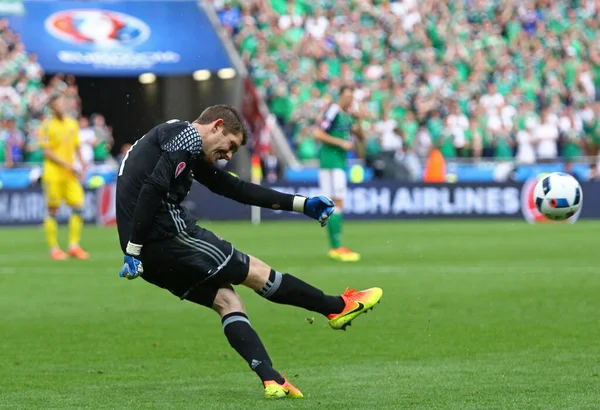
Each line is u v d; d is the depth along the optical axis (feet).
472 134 264.31
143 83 276.82
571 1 315.58
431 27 294.46
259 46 274.57
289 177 244.01
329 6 290.97
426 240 175.11
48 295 102.32
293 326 80.89
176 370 63.26
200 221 234.79
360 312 56.39
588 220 239.50
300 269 125.08
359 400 52.90
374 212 236.84
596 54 305.53
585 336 74.38
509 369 61.77
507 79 284.82
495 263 132.36
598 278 113.50
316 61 276.21
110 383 58.90
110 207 227.61
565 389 55.26
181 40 265.34
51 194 146.41
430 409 50.49
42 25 258.57
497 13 304.91
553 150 268.41
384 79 270.67
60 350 70.74
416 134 263.29
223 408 51.16
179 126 53.42
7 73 241.76
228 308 54.95
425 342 72.79
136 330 79.71
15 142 232.32
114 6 266.77
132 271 52.44
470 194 239.09
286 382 53.93
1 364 65.46
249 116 260.21
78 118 255.50
